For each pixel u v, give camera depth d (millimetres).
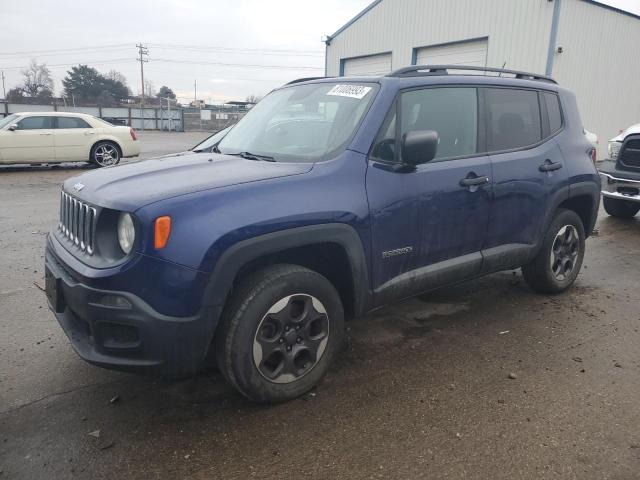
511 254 4246
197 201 2674
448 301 4785
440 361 3629
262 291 2842
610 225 8391
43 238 6844
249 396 2934
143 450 2648
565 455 2645
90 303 2646
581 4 16000
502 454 2646
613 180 7898
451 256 3824
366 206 3191
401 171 3420
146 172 3146
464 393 3217
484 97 4105
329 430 2830
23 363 3523
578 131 4945
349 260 3148
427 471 2518
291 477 2469
